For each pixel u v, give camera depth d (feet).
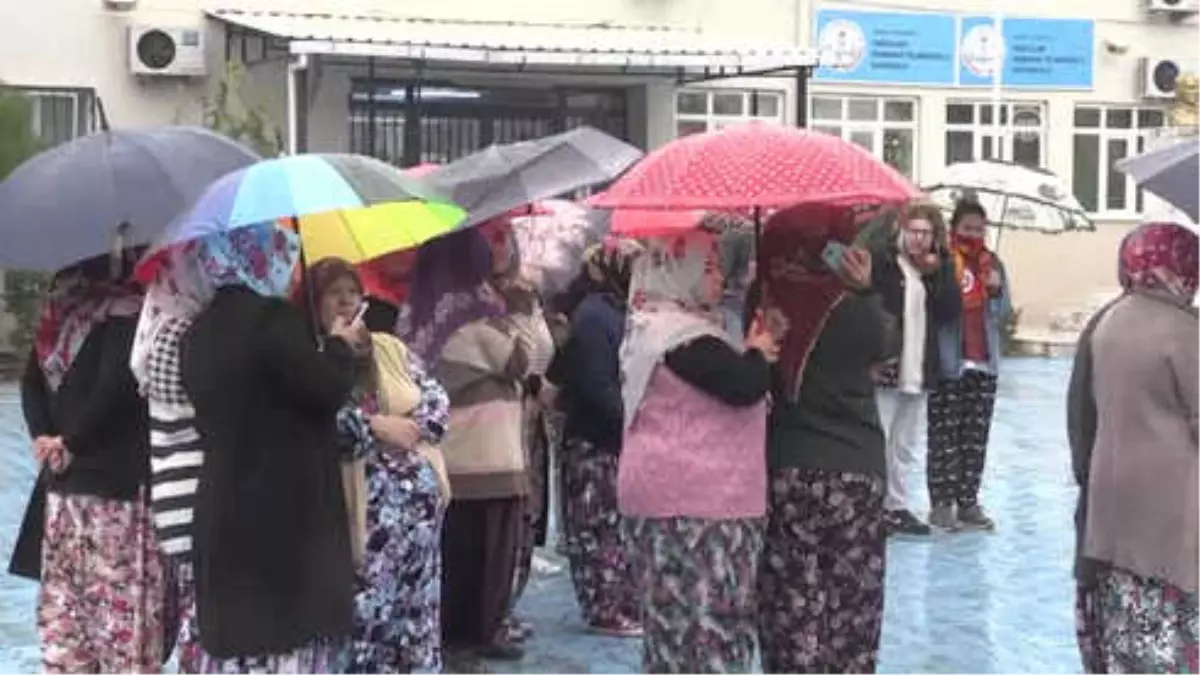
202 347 14.26
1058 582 27.20
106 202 16.72
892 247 28.78
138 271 15.56
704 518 16.26
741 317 17.04
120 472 17.06
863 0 68.54
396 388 16.90
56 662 17.38
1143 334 16.06
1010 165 34.91
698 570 16.37
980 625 24.44
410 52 54.54
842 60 68.33
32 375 17.94
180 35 58.54
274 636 14.02
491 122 63.26
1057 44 71.72
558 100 64.03
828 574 16.75
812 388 16.62
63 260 16.57
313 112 59.93
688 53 58.13
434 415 17.19
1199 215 15.74
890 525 30.99
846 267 16.62
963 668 22.16
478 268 21.09
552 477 29.63
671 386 16.43
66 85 57.77
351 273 16.37
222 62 59.52
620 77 63.93
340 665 15.88
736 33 66.74
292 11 60.13
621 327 22.82
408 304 20.84
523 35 59.98
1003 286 31.01
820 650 16.81
